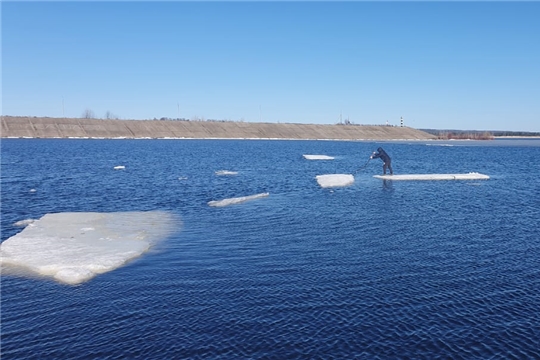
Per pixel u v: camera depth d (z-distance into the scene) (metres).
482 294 13.31
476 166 56.38
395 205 27.20
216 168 50.53
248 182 38.34
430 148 101.69
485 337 10.85
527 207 26.72
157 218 23.42
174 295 13.30
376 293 13.38
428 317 11.85
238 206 26.86
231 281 14.37
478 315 11.96
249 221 22.75
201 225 21.83
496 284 14.09
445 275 14.85
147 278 14.64
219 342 10.66
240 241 18.95
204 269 15.47
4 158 60.22
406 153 83.88
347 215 24.19
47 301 12.91
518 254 17.11
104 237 19.19
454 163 61.06
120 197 30.39
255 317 11.89
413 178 39.88
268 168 51.34
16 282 14.23
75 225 21.33
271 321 11.66
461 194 31.66
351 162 61.47
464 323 11.53
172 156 68.62
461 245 18.31
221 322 11.62
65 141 112.25
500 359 9.95
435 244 18.44
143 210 26.05
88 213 24.20
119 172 45.19
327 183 36.19
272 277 14.70
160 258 16.62
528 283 14.16
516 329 11.24
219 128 159.12
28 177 40.38
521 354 10.14
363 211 25.31
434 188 34.59
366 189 33.94
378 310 12.25
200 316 11.97
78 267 15.20
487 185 36.56
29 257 16.23
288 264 15.96
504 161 64.75
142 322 11.68
